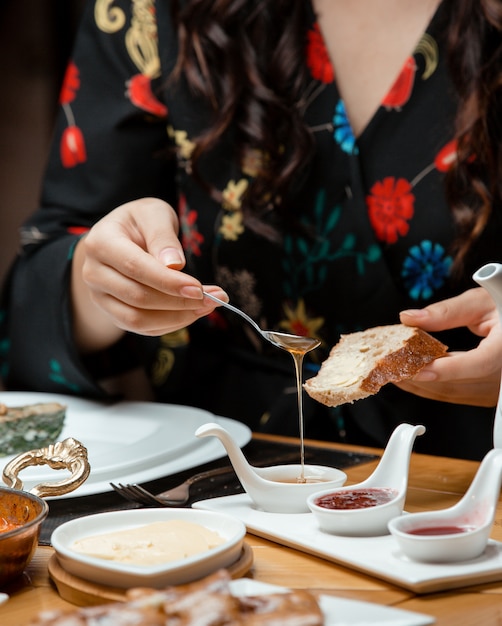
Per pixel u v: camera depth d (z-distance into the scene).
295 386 1.35
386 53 1.30
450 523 0.83
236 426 1.17
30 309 1.35
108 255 1.06
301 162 1.28
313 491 0.92
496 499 0.83
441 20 1.27
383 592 0.79
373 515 0.86
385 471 0.91
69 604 0.79
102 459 1.04
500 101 1.24
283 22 1.31
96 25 1.46
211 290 1.04
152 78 1.42
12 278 1.41
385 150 1.29
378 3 1.30
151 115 1.43
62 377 1.33
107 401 1.31
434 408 1.31
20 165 2.37
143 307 1.06
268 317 1.38
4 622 0.77
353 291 1.31
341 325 1.34
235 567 0.80
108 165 1.43
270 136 1.29
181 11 1.36
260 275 1.36
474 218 1.24
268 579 0.81
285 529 0.88
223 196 1.35
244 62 1.30
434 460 1.09
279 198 1.30
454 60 1.24
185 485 0.99
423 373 0.98
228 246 1.37
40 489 0.90
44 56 2.35
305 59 1.31
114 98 1.44
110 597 0.77
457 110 1.25
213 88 1.32
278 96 1.30
